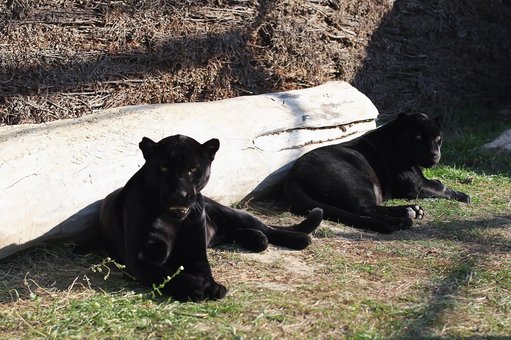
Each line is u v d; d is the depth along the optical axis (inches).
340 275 335.3
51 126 377.7
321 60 589.3
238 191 428.8
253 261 349.4
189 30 522.3
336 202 430.6
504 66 738.2
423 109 661.3
